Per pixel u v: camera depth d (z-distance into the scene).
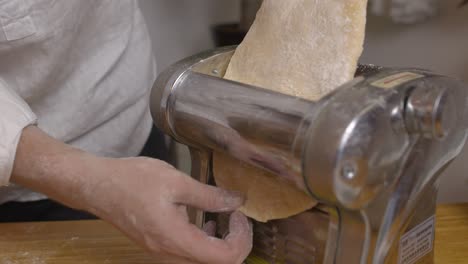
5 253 0.65
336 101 0.41
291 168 0.43
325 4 0.48
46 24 0.64
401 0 1.17
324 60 0.47
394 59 1.29
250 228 0.53
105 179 0.51
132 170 0.51
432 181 0.48
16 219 0.83
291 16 0.51
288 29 0.51
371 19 1.26
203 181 0.57
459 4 1.13
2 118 0.53
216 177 0.55
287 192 0.49
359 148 0.40
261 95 0.47
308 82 0.48
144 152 0.92
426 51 1.26
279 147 0.44
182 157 1.24
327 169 0.40
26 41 0.64
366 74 0.49
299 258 0.50
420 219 0.49
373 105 0.40
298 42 0.50
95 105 0.79
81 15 0.70
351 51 0.46
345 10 0.46
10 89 0.59
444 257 0.62
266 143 0.45
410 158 0.43
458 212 0.71
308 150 0.41
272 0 0.54
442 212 0.71
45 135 0.56
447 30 1.22
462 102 0.45
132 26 0.83
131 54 0.83
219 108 0.49
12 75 0.69
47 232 0.69
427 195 0.49
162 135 0.98
